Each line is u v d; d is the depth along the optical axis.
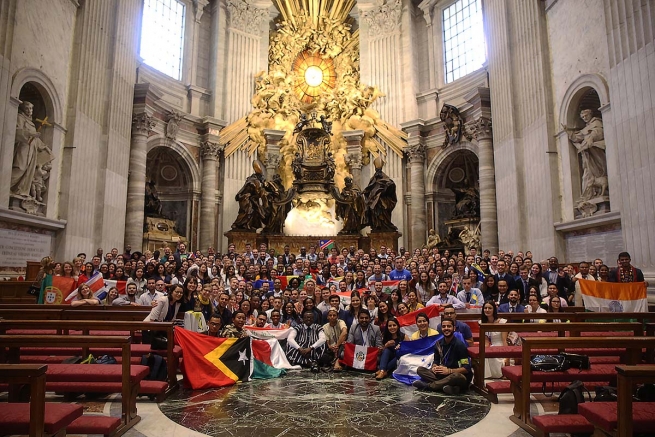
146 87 14.34
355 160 18.61
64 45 10.91
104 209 12.05
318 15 20.89
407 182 18.30
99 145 12.16
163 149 16.72
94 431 3.74
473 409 4.68
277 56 20.31
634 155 8.21
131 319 5.82
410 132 18.02
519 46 12.71
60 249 10.57
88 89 11.67
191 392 5.35
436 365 5.55
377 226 15.70
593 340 4.01
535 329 4.99
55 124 10.51
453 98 17.47
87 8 11.70
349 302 8.53
